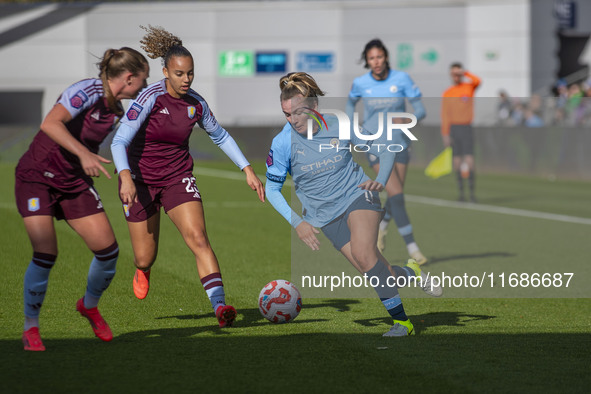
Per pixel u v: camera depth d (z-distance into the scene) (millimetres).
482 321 20203
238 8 97312
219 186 59156
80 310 17266
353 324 19594
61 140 15258
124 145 17984
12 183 58375
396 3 94812
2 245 31906
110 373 14891
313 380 14602
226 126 82500
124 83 15859
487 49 93688
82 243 32531
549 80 95188
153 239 19797
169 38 18750
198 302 22156
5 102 101750
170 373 14930
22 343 17109
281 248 32438
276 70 97562
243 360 15914
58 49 100500
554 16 95188
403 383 14477
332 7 96062
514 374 15109
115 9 99188
